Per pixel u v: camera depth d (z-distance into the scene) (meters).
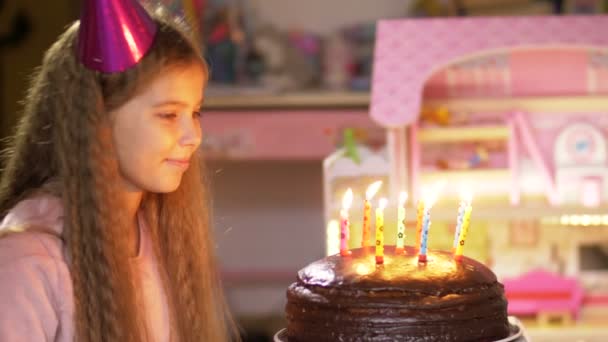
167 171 1.70
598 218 3.34
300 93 4.39
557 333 3.17
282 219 4.99
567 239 3.38
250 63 4.57
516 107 3.24
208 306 1.95
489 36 3.01
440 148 3.23
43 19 4.78
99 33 1.64
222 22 4.54
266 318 4.81
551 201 3.13
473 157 3.21
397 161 3.02
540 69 3.25
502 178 3.19
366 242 1.87
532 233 3.38
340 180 2.95
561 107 3.25
